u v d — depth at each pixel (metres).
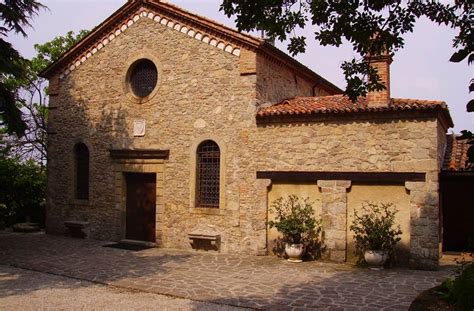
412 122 10.68
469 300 4.93
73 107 15.58
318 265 10.97
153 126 13.84
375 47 5.30
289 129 12.00
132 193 14.46
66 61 15.75
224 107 12.73
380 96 10.98
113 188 14.58
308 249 11.73
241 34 12.36
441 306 5.86
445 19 5.00
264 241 12.09
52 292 8.35
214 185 12.95
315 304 7.63
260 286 8.87
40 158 21.20
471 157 3.14
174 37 13.62
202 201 13.10
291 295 8.20
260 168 12.24
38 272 10.02
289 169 11.93
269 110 12.16
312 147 11.73
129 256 12.00
